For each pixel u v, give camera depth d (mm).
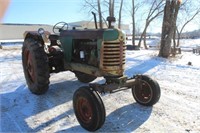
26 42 4824
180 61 10164
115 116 3553
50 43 5148
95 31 3688
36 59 4379
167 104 4066
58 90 5070
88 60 3982
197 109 3816
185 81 5852
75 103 3248
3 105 4133
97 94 3031
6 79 6258
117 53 3451
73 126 3258
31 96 4652
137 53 13914
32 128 3191
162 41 11586
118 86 3432
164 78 6230
